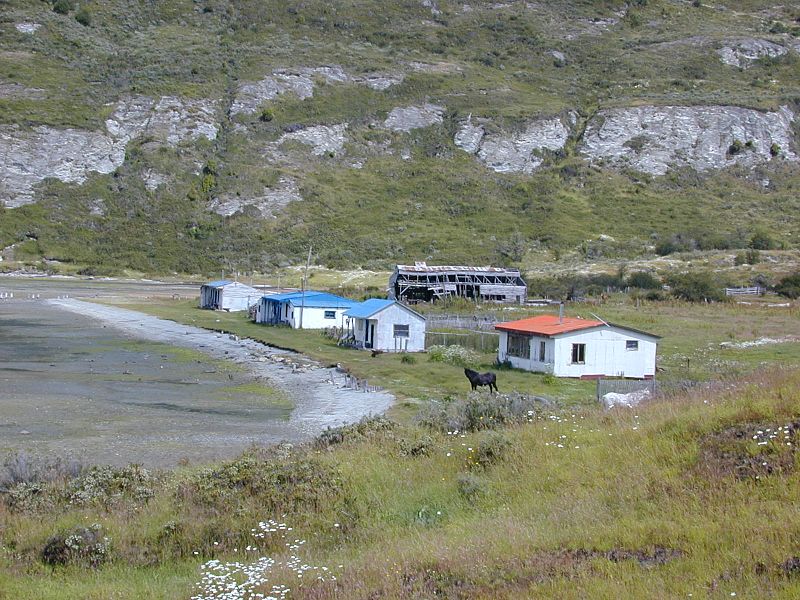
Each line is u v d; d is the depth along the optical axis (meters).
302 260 140.00
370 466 17.95
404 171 179.88
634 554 11.90
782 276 104.38
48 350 58.34
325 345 62.47
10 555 14.54
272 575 12.62
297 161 177.00
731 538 11.96
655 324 68.00
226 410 37.66
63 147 162.00
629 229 154.12
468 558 12.31
